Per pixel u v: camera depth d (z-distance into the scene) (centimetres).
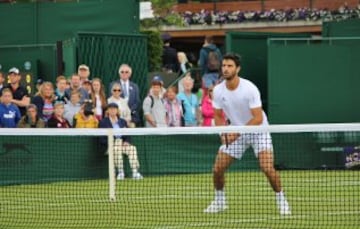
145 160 1830
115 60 2123
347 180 1680
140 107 2069
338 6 3384
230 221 1158
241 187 1573
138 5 2302
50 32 2316
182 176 1817
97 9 2280
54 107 1825
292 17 3400
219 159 1273
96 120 1850
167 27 3509
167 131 1253
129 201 1388
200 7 3609
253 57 2333
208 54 2236
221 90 1291
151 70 2622
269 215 1211
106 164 1758
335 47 2167
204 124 2006
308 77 2162
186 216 1214
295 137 1884
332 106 2172
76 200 1412
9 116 1789
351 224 1119
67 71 2111
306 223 1130
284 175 1798
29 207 1336
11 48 2184
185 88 2041
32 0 2467
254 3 3547
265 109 2327
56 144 1734
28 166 1716
